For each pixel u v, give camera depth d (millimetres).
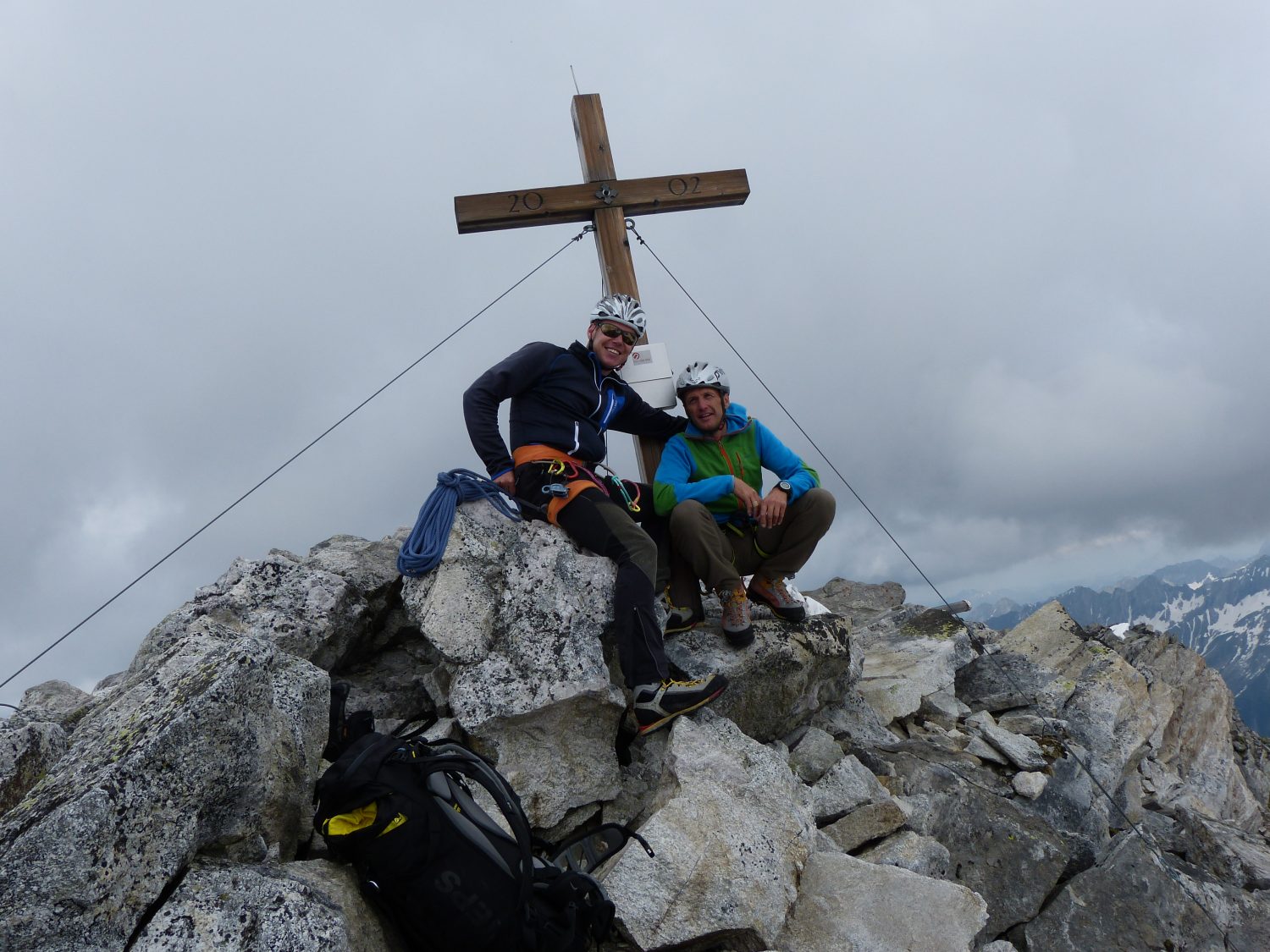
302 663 4023
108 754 3066
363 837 3314
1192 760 9016
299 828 3762
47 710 5297
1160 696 8742
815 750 5824
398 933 3482
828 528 5684
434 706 5137
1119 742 7441
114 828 2822
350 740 4051
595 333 5520
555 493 5090
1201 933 5824
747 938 4152
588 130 7121
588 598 4984
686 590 5730
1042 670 7949
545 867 3779
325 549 6461
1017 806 6109
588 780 4820
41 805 2871
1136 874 5996
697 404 5730
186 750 3123
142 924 2873
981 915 4457
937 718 7176
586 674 4742
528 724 4730
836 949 4258
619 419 5832
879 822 5301
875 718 6688
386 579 5691
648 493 5723
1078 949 5434
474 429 5141
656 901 4047
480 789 4523
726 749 4922
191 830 3092
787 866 4430
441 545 4980
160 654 4836
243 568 5426
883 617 8969
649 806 4832
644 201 7047
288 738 3736
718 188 7191
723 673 5426
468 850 3391
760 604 6176
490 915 3346
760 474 5926
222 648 3727
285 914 2982
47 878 2660
